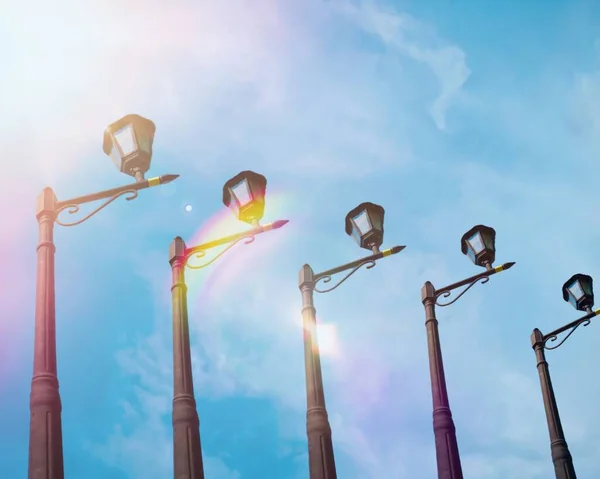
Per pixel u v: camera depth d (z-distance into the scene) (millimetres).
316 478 12102
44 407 9188
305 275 13891
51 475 8914
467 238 16203
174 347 11234
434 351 14812
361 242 14555
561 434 18562
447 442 13789
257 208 12586
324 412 12586
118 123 11375
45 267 10102
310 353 13117
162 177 11117
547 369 19281
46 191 10617
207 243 12133
